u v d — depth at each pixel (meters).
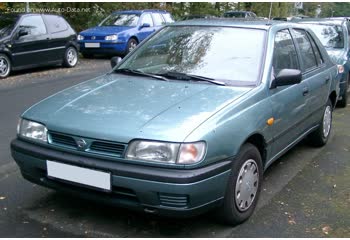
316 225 3.78
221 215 3.59
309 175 4.96
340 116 7.94
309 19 10.19
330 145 6.14
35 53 12.11
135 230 3.57
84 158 3.30
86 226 3.61
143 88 3.94
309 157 5.58
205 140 3.20
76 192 3.43
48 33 12.54
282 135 4.39
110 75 4.48
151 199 3.18
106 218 3.75
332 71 5.98
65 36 13.13
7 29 11.54
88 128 3.32
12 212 3.81
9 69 11.40
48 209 3.88
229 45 4.38
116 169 3.18
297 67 4.91
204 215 3.81
